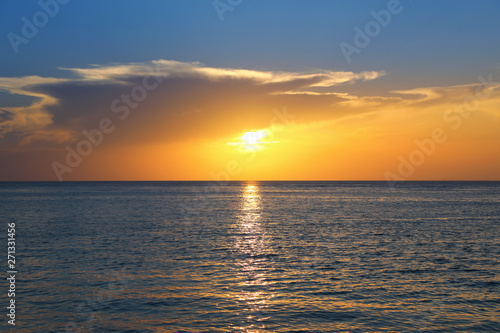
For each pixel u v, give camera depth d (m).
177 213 73.88
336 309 19.78
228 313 19.17
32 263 29.73
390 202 108.31
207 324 17.83
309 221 60.34
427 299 21.41
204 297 21.55
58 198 123.75
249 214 72.62
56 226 52.72
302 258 32.12
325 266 29.19
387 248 36.78
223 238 42.88
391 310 19.70
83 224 55.22
